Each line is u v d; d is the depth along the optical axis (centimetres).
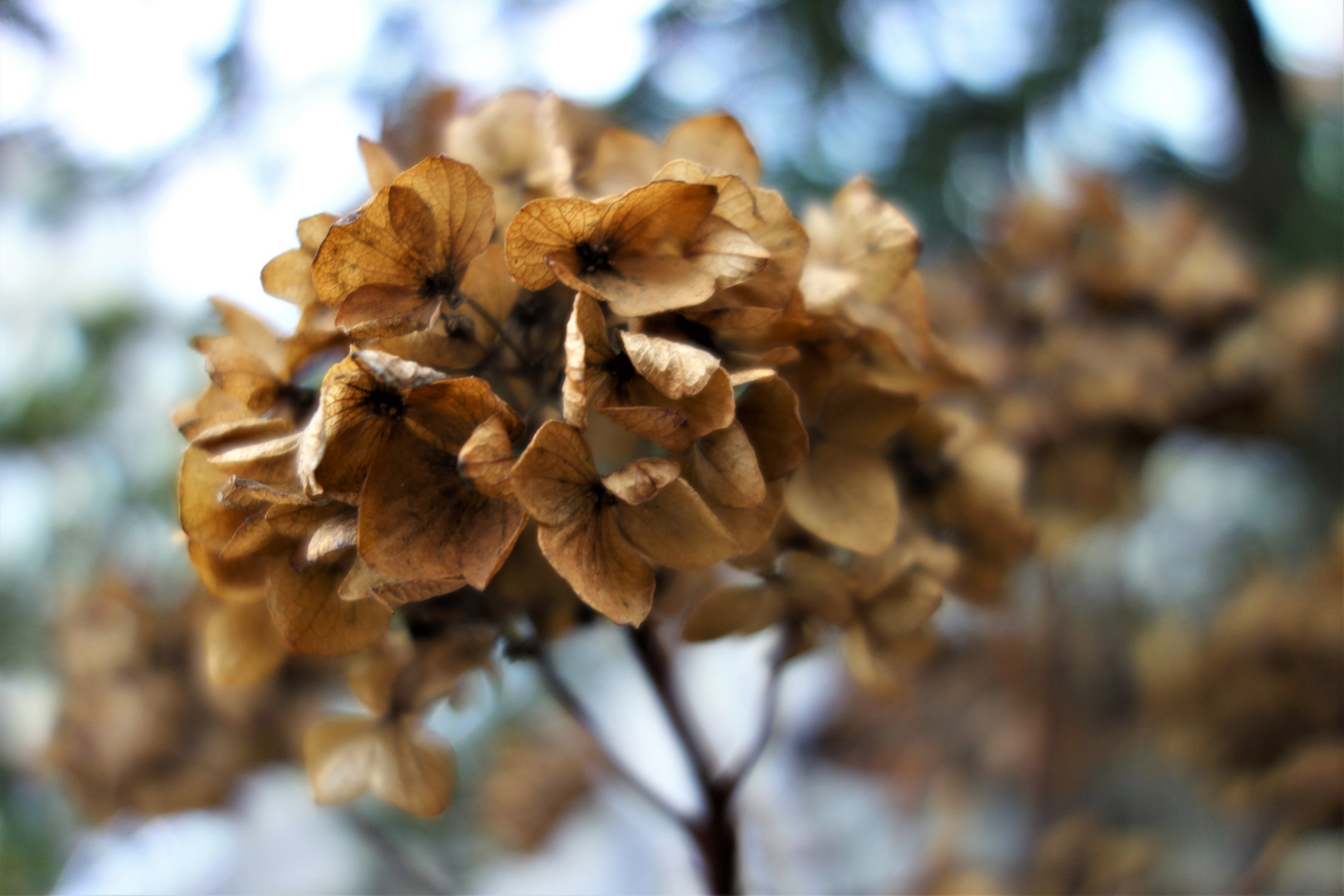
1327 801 45
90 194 72
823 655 73
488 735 78
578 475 26
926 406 34
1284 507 88
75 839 67
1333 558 47
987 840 64
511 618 30
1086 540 64
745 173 31
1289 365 51
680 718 34
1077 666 71
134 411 74
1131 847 54
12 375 73
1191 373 51
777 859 58
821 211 33
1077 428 52
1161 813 66
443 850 72
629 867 70
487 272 28
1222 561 84
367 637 29
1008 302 54
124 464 73
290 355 29
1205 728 48
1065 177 53
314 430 26
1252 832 62
